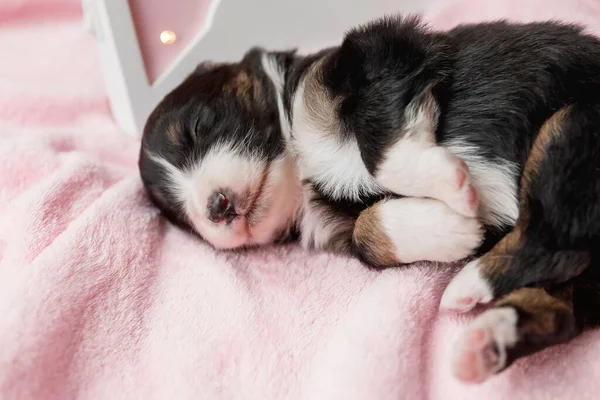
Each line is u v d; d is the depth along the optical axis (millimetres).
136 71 410
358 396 252
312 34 446
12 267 311
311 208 315
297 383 266
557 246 249
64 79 471
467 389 252
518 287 258
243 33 429
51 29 518
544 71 277
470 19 440
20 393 260
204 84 328
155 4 404
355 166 298
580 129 250
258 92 321
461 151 283
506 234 271
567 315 250
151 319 291
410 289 276
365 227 295
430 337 269
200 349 277
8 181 341
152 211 333
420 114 281
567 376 247
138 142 414
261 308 286
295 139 310
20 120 423
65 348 276
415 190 280
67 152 366
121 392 270
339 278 296
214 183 307
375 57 290
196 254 316
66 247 299
